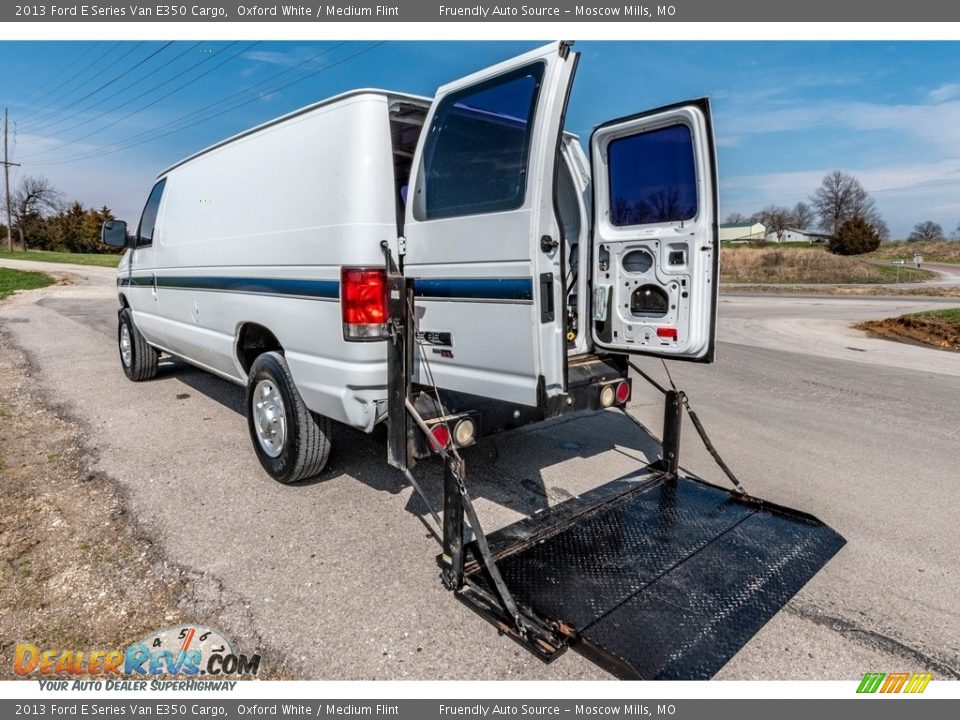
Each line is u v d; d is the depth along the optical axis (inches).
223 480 151.6
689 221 127.0
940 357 379.2
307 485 149.3
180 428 192.2
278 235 138.0
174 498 140.6
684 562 111.6
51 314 468.8
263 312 146.3
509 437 192.1
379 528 128.2
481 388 108.3
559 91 95.9
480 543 98.5
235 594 104.4
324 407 131.1
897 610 102.5
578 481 156.8
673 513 130.0
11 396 224.7
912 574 113.5
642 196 135.3
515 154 98.7
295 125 135.8
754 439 195.5
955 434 203.0
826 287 1182.3
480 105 104.9
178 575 109.3
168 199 199.3
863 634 96.3
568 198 149.2
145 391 238.5
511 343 101.3
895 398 255.6
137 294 232.1
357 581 108.9
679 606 99.0
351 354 121.6
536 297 96.7
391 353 112.0
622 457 175.2
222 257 162.1
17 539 119.9
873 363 349.1
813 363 342.6
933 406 242.2
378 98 120.7
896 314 661.3
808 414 227.6
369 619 98.6
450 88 109.9
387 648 92.3
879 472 166.6
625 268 138.9
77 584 105.9
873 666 89.5
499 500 144.4
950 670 89.0
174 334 202.2
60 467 157.1
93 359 299.7
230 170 160.6
